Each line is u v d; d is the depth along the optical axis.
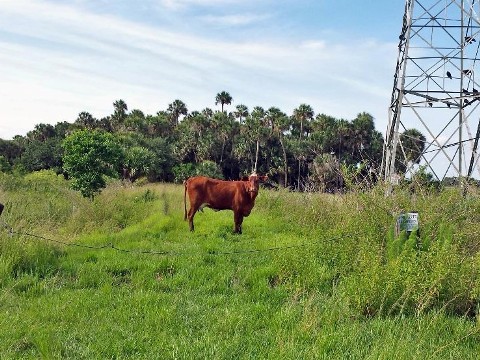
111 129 64.38
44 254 7.54
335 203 11.19
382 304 5.47
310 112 57.09
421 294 5.58
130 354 4.52
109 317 5.37
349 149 51.12
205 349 4.45
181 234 10.84
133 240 9.98
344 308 5.50
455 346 4.66
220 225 11.96
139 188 18.91
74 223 10.90
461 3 12.18
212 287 6.60
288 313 5.43
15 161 52.44
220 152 53.56
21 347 4.54
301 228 11.32
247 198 11.27
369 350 4.53
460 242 6.65
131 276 7.04
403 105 12.15
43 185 18.91
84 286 6.64
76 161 15.82
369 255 6.34
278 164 47.69
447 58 12.21
